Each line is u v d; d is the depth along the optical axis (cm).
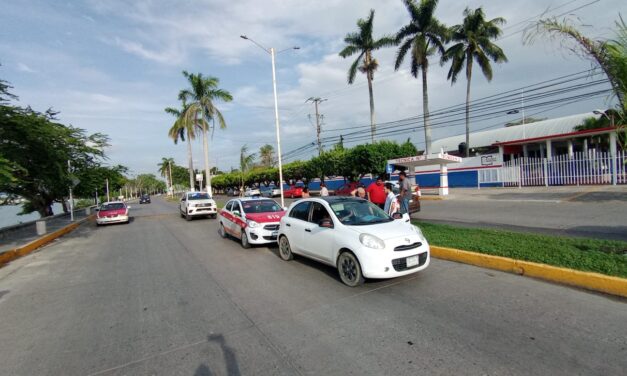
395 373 312
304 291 555
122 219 1906
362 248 540
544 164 2281
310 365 336
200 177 4309
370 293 525
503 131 4244
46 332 455
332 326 419
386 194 970
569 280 510
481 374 302
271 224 922
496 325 393
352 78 3409
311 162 3631
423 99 2983
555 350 333
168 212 2723
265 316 464
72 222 2045
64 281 718
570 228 917
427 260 567
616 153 1958
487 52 3075
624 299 445
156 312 504
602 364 306
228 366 344
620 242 655
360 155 2773
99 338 427
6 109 1279
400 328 401
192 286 624
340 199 687
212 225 1598
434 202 1981
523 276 559
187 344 397
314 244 653
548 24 587
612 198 1459
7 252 1025
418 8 2919
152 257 913
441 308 451
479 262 634
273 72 2012
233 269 731
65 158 1805
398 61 3077
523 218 1151
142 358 370
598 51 564
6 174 1109
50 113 1797
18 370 359
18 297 624
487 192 2245
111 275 742
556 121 3794
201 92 3409
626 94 554
